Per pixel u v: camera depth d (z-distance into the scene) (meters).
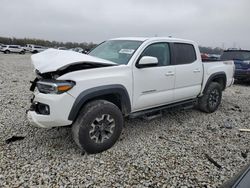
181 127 5.01
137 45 4.37
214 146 4.13
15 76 11.91
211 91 5.88
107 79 3.66
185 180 3.09
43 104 3.43
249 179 1.74
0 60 25.70
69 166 3.32
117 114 3.79
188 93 5.20
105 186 2.93
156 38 4.59
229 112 6.29
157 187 2.94
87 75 3.50
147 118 4.44
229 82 6.57
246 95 8.79
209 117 5.76
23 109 5.70
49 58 3.71
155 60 4.08
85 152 3.67
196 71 5.30
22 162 3.37
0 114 5.29
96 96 3.61
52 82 3.37
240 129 4.98
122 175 3.16
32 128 4.56
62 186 2.89
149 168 3.34
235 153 3.89
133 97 4.06
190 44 5.27
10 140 4.01
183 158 3.66
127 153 3.75
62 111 3.33
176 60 4.86
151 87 4.31
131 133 4.56
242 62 10.80
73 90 3.36
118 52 4.38
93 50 4.93
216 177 3.18
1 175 3.05
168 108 5.23
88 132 3.51
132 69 4.00
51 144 3.95
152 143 4.15
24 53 46.78
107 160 3.52
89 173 3.18
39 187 2.86
